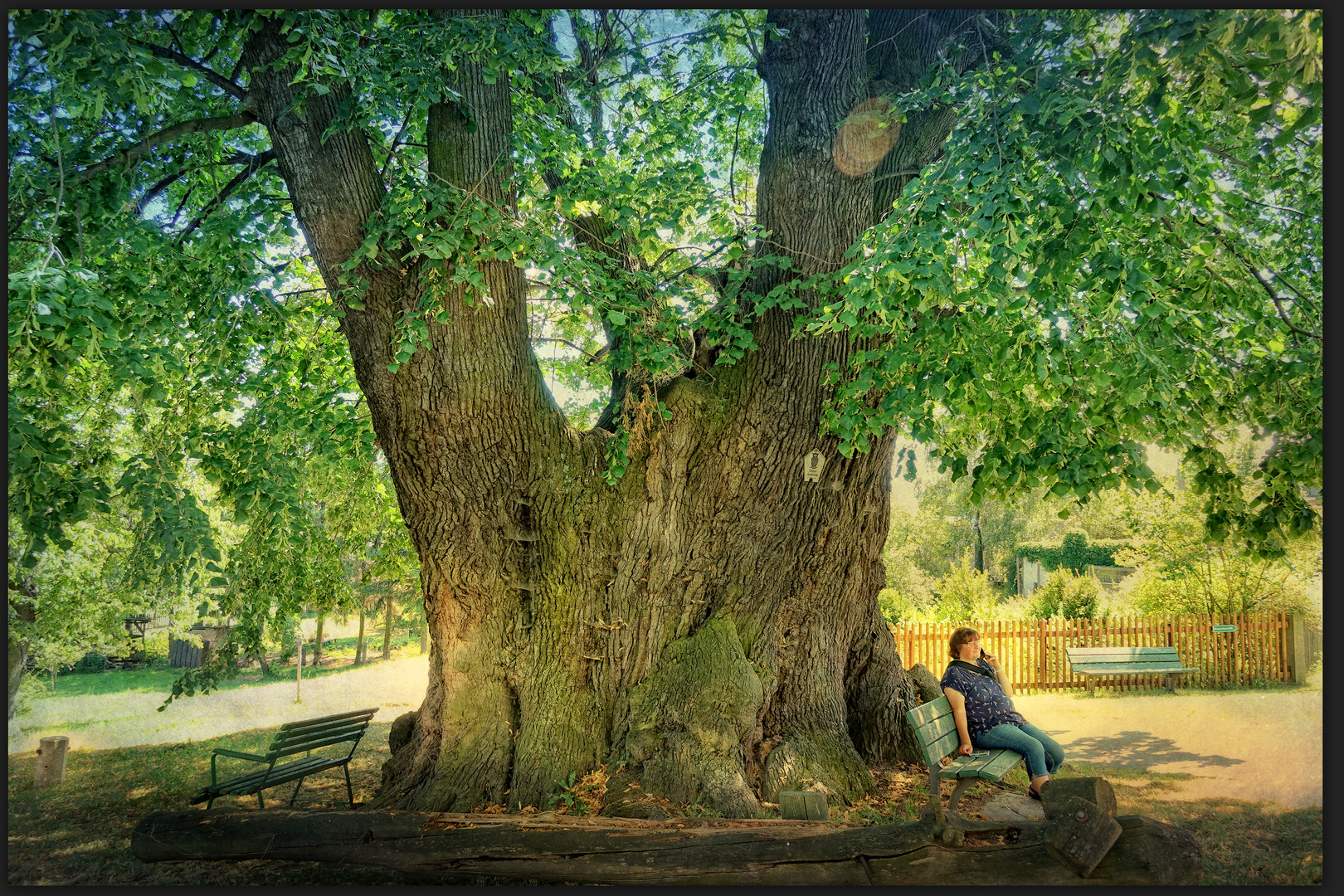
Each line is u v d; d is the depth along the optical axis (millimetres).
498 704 5922
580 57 7598
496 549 5973
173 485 5254
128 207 5535
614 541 6070
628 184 5965
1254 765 7406
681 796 5176
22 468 4418
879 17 6648
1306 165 6039
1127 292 3975
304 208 5363
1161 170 4148
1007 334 4586
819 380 5914
